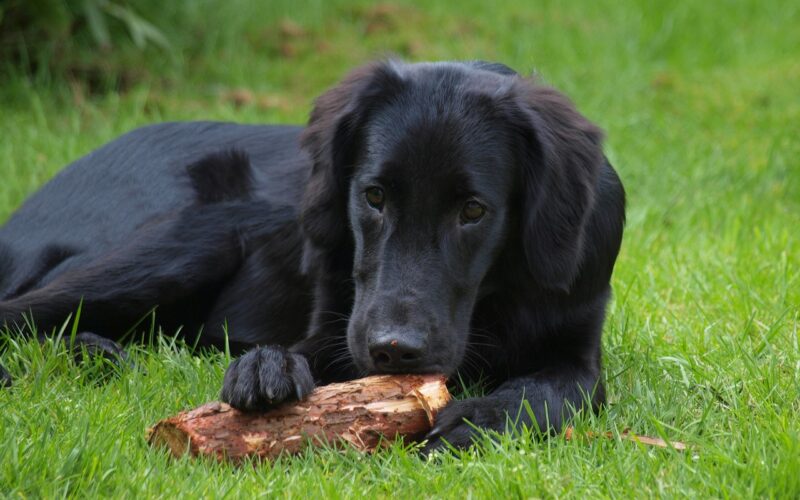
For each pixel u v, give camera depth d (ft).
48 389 24.66
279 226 29.66
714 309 30.86
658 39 64.13
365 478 20.44
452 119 23.81
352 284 26.04
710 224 40.06
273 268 29.63
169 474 20.02
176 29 58.85
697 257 35.09
